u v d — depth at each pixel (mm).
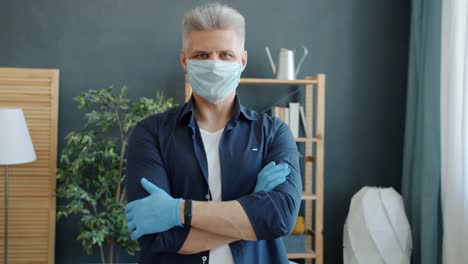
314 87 3268
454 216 2723
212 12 1205
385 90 3352
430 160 2902
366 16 3330
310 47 3293
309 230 3178
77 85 3121
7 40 3061
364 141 3355
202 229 1135
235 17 1220
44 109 3021
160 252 1175
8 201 3008
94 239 2590
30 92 3012
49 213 3035
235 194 1206
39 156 3020
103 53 3135
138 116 2711
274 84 3262
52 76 3023
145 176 1203
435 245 2859
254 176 1227
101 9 3129
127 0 3146
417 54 3133
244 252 1173
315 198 2994
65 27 3105
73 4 3107
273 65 3068
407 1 3355
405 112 3361
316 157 3002
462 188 2686
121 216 2668
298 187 1233
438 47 2885
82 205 2723
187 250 1140
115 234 2773
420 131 3086
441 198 2867
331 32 3309
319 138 2977
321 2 3295
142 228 1128
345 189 3354
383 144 3363
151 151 1229
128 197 1226
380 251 2857
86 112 3127
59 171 2789
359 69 3334
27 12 3074
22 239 3025
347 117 3340
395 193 2994
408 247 2914
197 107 1275
